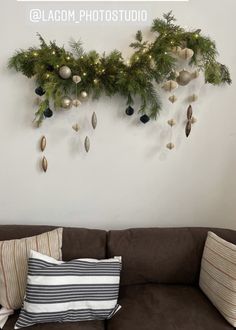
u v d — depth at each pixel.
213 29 1.77
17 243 1.51
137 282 1.65
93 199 1.93
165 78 1.75
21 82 1.79
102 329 1.35
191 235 1.70
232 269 1.36
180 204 1.95
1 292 1.45
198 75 1.77
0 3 1.72
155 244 1.65
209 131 1.87
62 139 1.85
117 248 1.63
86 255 1.61
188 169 1.91
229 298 1.34
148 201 1.94
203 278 1.56
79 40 1.76
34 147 1.85
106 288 1.42
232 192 1.94
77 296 1.37
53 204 1.92
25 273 1.46
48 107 1.76
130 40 1.77
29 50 1.73
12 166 1.87
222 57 1.80
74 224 1.95
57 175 1.89
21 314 1.33
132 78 1.67
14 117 1.82
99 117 1.83
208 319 1.36
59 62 1.65
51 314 1.32
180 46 1.68
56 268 1.37
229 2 1.75
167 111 1.84
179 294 1.56
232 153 1.90
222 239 1.58
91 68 1.70
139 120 1.84
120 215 1.95
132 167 1.90
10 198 1.91
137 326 1.32
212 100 1.85
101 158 1.88
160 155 1.89
